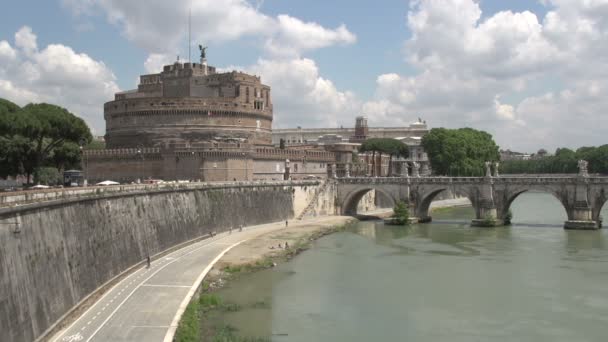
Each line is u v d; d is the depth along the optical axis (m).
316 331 65.38
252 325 66.81
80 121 123.19
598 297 78.88
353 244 122.81
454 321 69.50
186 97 197.00
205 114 187.50
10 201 54.66
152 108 186.50
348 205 179.00
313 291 82.44
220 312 71.69
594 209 138.38
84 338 54.28
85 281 68.06
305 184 169.00
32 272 54.81
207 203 125.56
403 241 126.44
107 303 66.44
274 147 194.12
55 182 134.50
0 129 105.69
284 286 85.25
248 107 197.75
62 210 65.50
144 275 81.81
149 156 167.00
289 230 137.12
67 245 65.00
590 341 62.72
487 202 149.62
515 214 180.50
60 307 59.16
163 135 185.50
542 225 148.38
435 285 86.12
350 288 84.44
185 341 55.94
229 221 135.25
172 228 106.38
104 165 175.25
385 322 68.94
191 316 63.69
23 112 110.44
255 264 96.56
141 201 94.56
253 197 147.25
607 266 97.06
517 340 63.16
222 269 92.31
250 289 83.06
